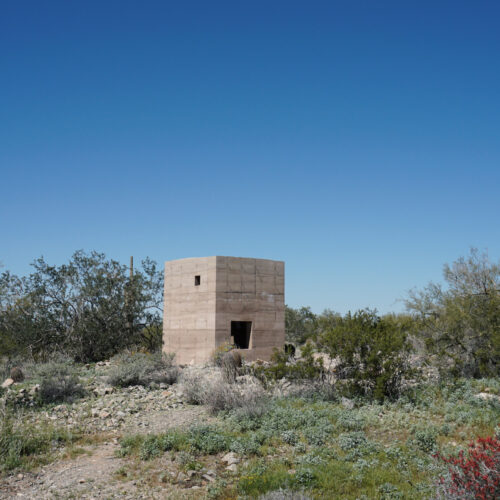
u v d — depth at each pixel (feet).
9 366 68.28
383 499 24.56
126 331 98.37
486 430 35.29
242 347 90.12
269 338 84.28
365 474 27.81
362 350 49.21
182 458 31.73
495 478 19.12
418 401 44.62
